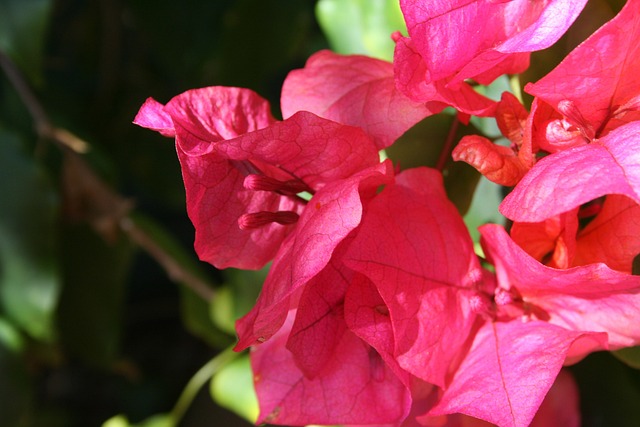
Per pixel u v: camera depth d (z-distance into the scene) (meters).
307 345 0.27
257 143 0.26
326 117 0.29
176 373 0.64
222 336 0.45
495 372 0.27
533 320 0.27
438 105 0.28
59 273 0.45
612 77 0.26
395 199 0.27
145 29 0.56
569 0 0.25
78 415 0.64
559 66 0.25
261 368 0.29
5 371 0.46
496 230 0.27
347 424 0.29
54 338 0.47
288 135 0.27
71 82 0.60
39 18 0.43
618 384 0.37
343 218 0.25
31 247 0.45
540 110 0.27
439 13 0.26
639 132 0.24
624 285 0.26
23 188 0.44
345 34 0.37
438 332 0.27
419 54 0.27
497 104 0.28
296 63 0.62
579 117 0.26
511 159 0.27
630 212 0.27
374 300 0.27
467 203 0.32
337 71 0.29
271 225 0.28
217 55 0.51
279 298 0.25
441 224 0.28
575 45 0.30
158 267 0.68
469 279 0.28
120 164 0.58
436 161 0.32
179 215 0.68
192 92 0.28
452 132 0.31
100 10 0.60
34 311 0.45
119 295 0.48
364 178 0.26
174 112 0.27
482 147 0.27
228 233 0.28
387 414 0.28
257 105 0.29
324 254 0.25
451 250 0.28
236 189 0.28
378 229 0.27
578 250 0.28
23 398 0.46
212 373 0.44
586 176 0.24
